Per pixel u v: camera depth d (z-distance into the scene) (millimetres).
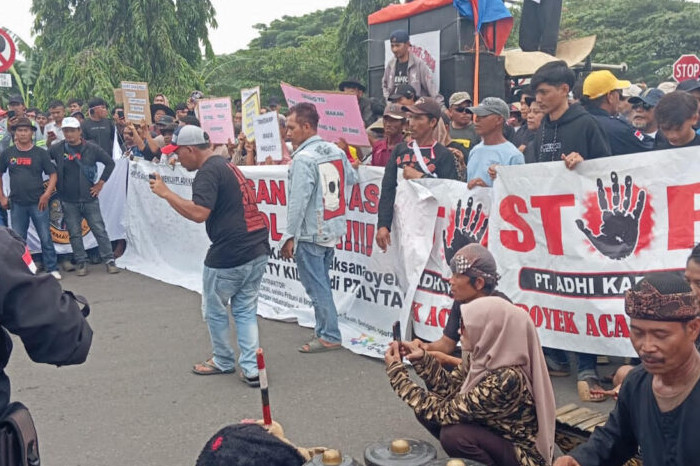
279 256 7289
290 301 7195
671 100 4676
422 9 8664
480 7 7938
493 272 3812
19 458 2248
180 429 4594
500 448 3312
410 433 4395
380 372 5445
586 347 4727
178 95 21125
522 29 10148
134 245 10125
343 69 27328
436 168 5617
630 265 4531
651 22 43188
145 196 9789
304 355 5914
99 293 8570
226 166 5258
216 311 5441
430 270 5609
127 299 8203
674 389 2238
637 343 2227
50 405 5074
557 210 4762
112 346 6430
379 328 6121
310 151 5672
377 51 9609
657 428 2297
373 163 6898
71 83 20672
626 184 4504
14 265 2180
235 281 5297
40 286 2211
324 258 5883
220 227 5234
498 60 8391
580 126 4922
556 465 2584
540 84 4980
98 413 4902
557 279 4812
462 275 3811
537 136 5234
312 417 4680
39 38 23156
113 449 4344
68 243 10016
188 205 4984
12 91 28516
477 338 3262
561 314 4820
